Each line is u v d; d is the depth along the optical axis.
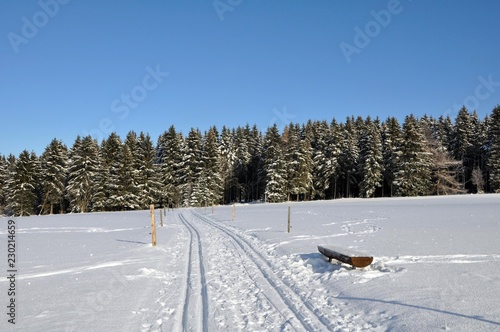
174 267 9.26
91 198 52.09
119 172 52.06
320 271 8.16
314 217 23.72
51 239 16.80
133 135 60.47
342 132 62.59
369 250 10.15
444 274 7.14
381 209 29.23
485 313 4.88
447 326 4.52
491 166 53.12
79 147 52.38
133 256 10.83
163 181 58.66
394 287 6.41
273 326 4.96
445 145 61.72
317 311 5.50
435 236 12.51
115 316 5.48
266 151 57.81
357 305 5.64
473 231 13.55
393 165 53.41
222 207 49.41
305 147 55.16
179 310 5.75
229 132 69.31
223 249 11.91
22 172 49.91
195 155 59.78
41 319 5.34
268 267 8.79
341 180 61.47
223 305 5.94
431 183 53.31
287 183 55.72
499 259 8.50
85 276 8.18
